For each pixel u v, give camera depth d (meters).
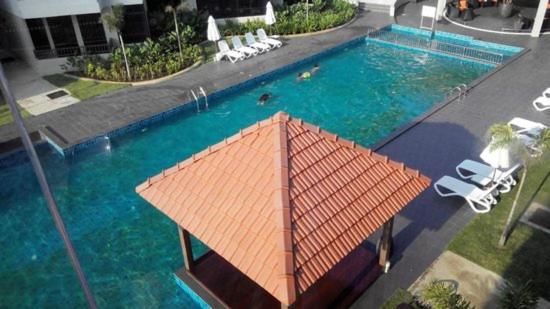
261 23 29.53
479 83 21.55
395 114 20.06
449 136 17.11
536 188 13.83
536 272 10.82
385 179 9.55
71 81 23.06
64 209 14.45
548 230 12.15
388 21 32.16
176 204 9.15
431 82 23.20
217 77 23.00
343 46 27.73
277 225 7.87
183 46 25.98
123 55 23.47
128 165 16.73
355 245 8.27
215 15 30.55
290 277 7.26
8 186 15.52
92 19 24.12
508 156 11.33
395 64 25.64
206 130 19.08
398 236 12.23
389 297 10.39
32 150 3.95
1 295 11.49
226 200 8.72
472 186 13.34
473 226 12.44
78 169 16.45
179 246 12.91
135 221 13.94
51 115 19.38
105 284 11.71
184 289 11.28
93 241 13.17
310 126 9.62
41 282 11.84
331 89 22.61
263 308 10.27
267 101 21.39
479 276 10.78
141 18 25.30
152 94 21.22
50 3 22.44
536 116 18.27
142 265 12.28
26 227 13.79
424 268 11.14
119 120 18.72
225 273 11.25
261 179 8.66
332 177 8.97
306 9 31.25
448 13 32.50
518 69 23.02
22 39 24.39
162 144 18.08
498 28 29.48
